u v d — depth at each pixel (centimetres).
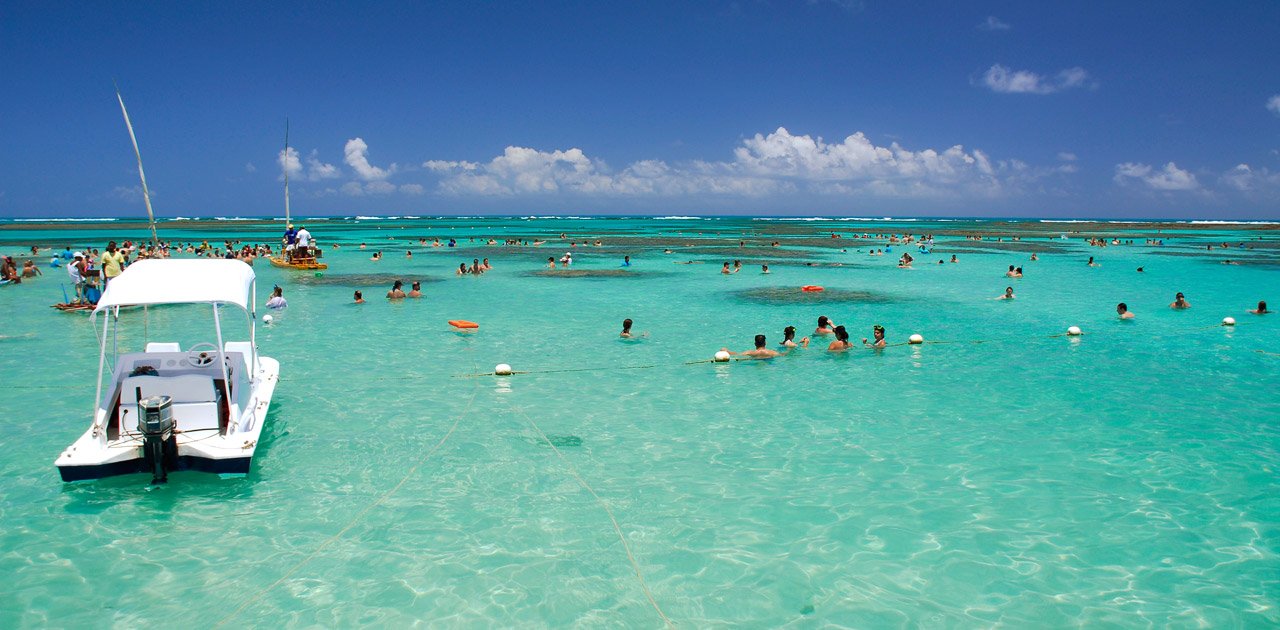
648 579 642
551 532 727
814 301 2441
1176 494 797
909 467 887
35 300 2377
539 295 2612
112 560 664
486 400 1195
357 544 700
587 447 966
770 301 2441
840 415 1102
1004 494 805
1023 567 655
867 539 709
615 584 634
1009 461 902
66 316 2041
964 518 749
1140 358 1501
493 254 5094
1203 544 689
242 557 674
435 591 623
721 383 1307
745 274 3512
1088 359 1495
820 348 1616
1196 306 2303
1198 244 6575
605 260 4516
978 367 1424
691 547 697
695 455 935
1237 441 962
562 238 7581
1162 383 1283
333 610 595
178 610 591
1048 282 3109
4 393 1204
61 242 6300
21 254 4716
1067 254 5144
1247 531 712
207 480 828
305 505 782
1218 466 875
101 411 838
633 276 3388
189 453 809
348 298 2498
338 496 805
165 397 795
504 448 962
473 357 1523
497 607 601
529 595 618
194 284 869
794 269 3819
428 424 1062
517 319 2034
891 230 10781
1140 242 6988
